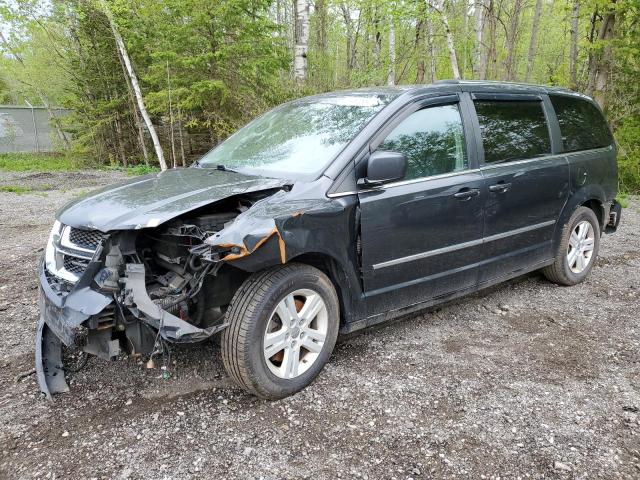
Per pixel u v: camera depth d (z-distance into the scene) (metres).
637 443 2.63
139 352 2.74
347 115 3.61
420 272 3.57
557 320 4.20
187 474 2.38
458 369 3.37
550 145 4.52
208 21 13.09
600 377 3.29
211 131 15.16
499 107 4.12
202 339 2.71
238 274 3.04
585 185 4.80
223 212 3.01
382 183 3.16
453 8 16.55
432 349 3.66
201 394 3.05
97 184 13.28
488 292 4.84
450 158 3.70
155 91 16.48
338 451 2.55
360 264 3.23
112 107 17.55
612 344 3.76
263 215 2.76
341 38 22.95
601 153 5.07
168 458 2.49
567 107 4.84
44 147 23.78
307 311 3.05
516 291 4.88
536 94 4.51
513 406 2.95
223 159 3.99
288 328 2.97
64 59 18.27
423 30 16.44
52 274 3.02
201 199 2.85
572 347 3.71
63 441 2.62
